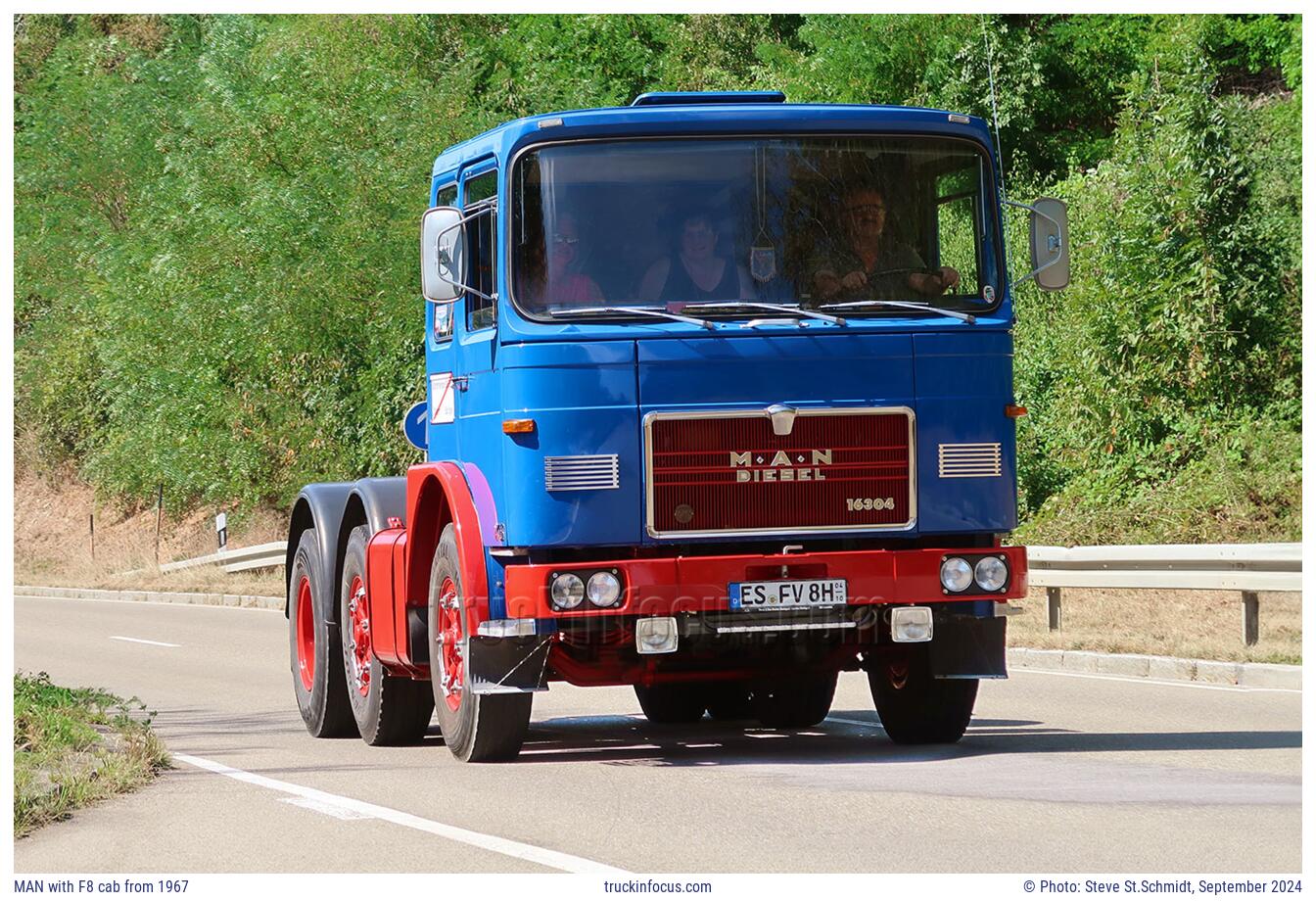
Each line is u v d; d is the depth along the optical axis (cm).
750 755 1131
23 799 935
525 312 1007
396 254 3316
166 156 3856
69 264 4956
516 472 1005
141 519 4519
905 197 1038
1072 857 762
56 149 4916
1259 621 1830
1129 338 2481
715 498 1011
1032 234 1062
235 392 3741
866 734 1248
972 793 930
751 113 1024
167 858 819
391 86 3534
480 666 1030
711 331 1009
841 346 1021
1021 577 1041
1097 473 2475
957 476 1034
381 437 3412
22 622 2806
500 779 1038
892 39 3519
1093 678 1566
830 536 1020
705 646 1038
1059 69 3531
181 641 2319
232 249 3578
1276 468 2295
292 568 1409
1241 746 1104
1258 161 2611
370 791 1002
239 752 1218
